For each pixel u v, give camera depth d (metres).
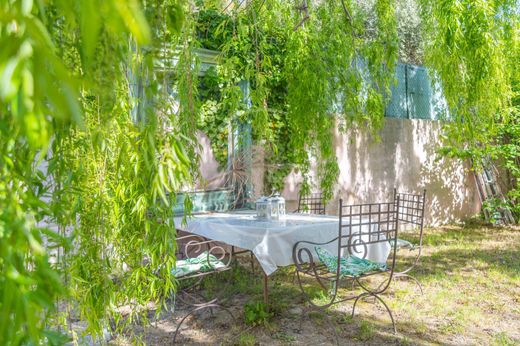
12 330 0.76
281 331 3.40
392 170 7.29
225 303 4.00
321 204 5.71
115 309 2.32
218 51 5.25
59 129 1.57
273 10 5.12
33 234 0.87
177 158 1.72
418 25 9.27
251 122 5.09
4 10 0.58
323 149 5.41
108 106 1.37
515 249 6.14
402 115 7.57
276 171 5.90
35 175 1.57
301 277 4.78
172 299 3.76
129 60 1.68
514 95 6.91
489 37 5.55
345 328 3.46
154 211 2.18
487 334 3.38
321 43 5.34
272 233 3.40
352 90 5.70
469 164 8.45
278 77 5.72
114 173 2.16
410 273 4.95
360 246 3.89
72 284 1.94
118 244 2.23
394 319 3.64
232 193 5.51
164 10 1.34
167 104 1.85
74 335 2.12
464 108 5.92
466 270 5.08
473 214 8.54
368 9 7.27
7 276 0.74
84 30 0.53
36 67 0.55
